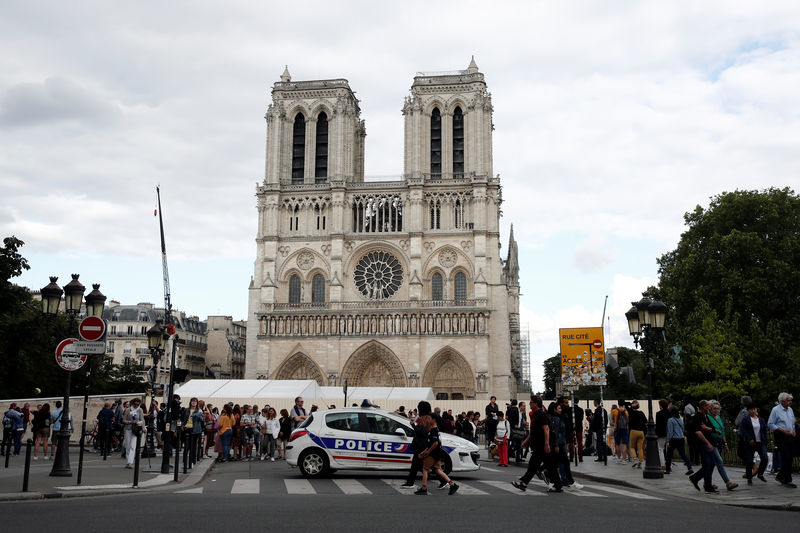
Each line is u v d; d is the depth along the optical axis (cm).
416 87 14000
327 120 14388
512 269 17875
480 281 12988
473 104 13775
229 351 18512
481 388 12556
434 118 14162
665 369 8738
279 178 14100
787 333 8444
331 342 13125
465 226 13512
